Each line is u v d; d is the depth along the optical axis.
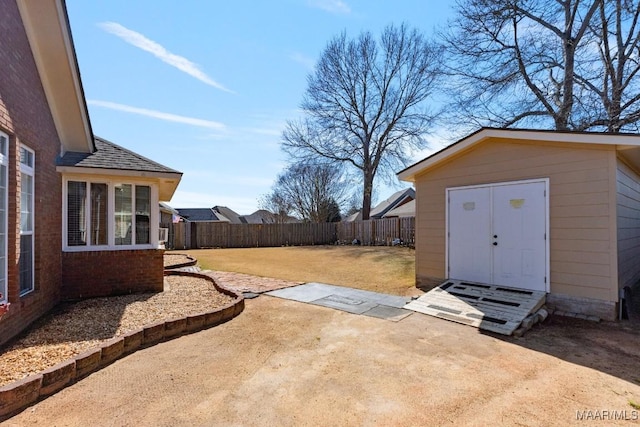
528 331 5.15
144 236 7.48
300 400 3.09
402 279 9.67
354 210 37.06
